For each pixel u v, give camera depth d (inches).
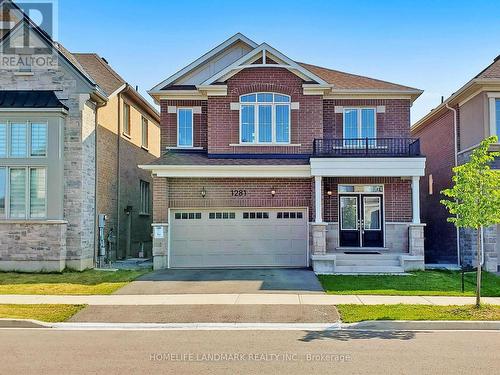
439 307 470.9
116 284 606.2
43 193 701.3
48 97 716.7
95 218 765.9
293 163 736.3
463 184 467.5
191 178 763.4
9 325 426.3
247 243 767.7
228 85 778.8
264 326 415.5
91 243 753.0
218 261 765.3
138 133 1011.9
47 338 375.6
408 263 710.5
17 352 330.3
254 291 557.3
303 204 764.6
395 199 778.8
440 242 891.4
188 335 384.8
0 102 703.1
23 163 698.2
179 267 761.6
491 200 452.8
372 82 832.3
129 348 341.4
